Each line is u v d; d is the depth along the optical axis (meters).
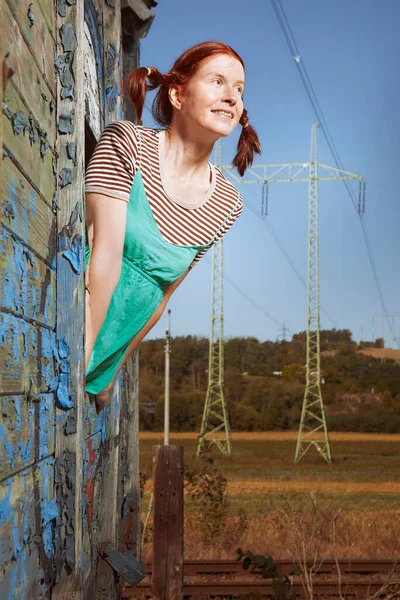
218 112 2.37
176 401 84.50
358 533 9.38
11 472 1.43
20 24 1.54
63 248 1.97
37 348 1.70
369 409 91.62
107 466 2.88
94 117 2.79
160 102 2.49
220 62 2.36
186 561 7.14
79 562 2.00
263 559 4.96
